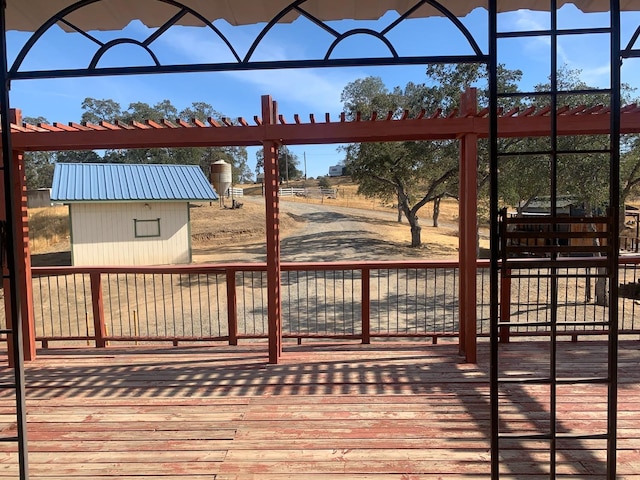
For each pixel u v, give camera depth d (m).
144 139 4.12
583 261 1.84
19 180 4.31
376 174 18.05
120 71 2.00
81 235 16.22
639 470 2.55
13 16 2.86
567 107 3.80
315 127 4.15
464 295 4.48
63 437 3.04
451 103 14.45
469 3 2.87
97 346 4.92
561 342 4.86
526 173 10.21
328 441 2.92
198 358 4.55
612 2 1.79
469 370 4.12
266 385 3.85
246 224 27.84
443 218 35.03
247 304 11.03
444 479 2.51
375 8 2.92
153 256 17.06
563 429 3.01
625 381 3.81
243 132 4.17
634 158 8.90
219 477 2.57
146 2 2.78
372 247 20.06
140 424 3.20
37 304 11.61
